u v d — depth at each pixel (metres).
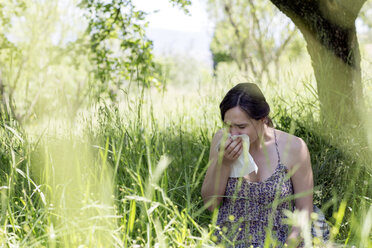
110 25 6.75
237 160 2.42
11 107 3.05
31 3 9.20
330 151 3.06
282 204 2.43
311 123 3.41
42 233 2.10
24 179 2.67
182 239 1.97
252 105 2.32
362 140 3.00
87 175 2.49
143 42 6.58
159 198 2.15
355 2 3.32
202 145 3.54
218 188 2.49
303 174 2.48
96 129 2.91
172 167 3.14
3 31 8.46
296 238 2.20
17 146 2.95
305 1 3.43
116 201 2.35
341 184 2.90
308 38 3.58
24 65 8.69
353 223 1.99
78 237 1.87
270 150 2.50
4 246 1.88
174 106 4.65
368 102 3.61
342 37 3.42
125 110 3.01
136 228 2.25
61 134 2.87
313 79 4.27
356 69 3.47
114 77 6.33
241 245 2.39
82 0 6.75
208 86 4.42
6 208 2.09
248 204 2.46
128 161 2.60
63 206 2.12
